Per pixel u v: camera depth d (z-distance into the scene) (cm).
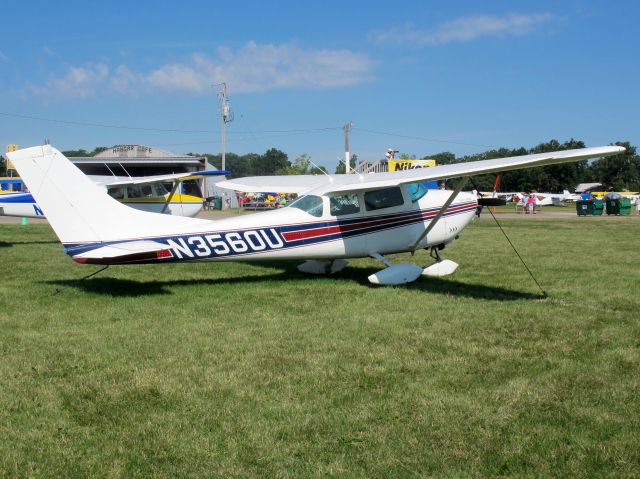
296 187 1112
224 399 421
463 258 1205
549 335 581
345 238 891
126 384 449
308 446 351
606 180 8588
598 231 1922
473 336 578
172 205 1878
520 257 1180
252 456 339
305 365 493
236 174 13650
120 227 778
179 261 804
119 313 688
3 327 623
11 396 427
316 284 891
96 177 1934
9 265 1098
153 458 338
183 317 670
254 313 691
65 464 331
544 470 323
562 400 415
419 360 504
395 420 385
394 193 928
